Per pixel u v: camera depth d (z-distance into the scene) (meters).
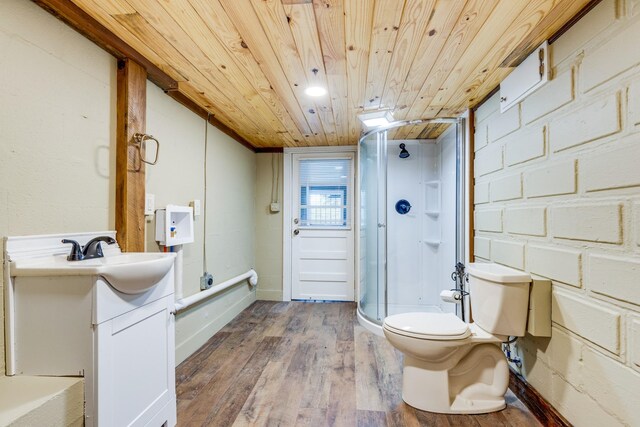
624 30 1.08
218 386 1.90
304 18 1.35
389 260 3.56
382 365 2.18
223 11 1.31
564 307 1.41
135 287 1.24
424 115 2.70
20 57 1.16
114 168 1.62
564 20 1.35
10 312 1.10
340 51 1.62
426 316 1.87
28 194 1.19
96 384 1.08
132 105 1.66
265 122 2.93
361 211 3.35
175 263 2.10
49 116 1.27
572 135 1.34
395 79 1.95
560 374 1.44
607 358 1.16
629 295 1.07
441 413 1.64
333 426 1.53
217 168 2.87
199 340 2.51
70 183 1.37
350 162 3.91
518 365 1.81
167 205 2.02
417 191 3.54
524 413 1.65
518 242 1.79
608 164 1.15
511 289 1.62
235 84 2.05
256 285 3.98
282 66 1.79
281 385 1.91
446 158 3.18
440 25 1.39
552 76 1.47
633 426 1.05
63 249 1.31
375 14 1.32
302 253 3.97
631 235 1.06
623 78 1.08
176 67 1.82
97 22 1.41
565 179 1.39
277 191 4.01
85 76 1.45
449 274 3.10
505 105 1.90
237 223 3.38
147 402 1.35
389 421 1.58
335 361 2.24
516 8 1.27
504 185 1.95
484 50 1.60
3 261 1.10
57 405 1.00
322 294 3.94
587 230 1.26
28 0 1.19
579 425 1.32
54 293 1.09
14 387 1.04
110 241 1.44
